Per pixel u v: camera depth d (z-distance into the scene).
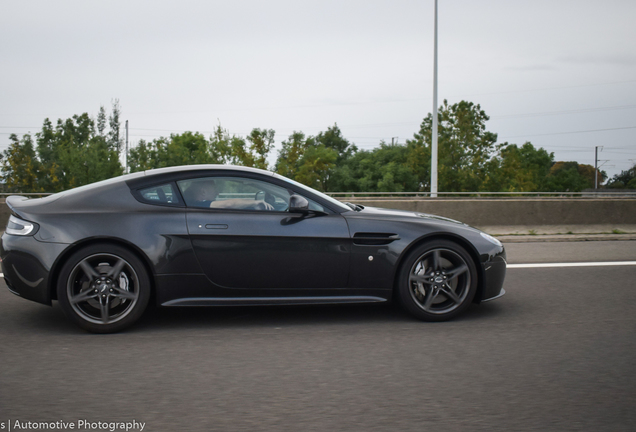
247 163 72.50
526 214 10.78
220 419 2.66
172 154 82.38
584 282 6.19
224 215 4.34
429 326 4.42
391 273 4.49
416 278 4.52
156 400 2.90
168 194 4.36
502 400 2.91
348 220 4.48
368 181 81.12
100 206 4.26
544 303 5.21
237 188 4.44
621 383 3.16
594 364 3.50
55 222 4.14
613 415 2.72
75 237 4.09
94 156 69.19
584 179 121.75
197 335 4.15
